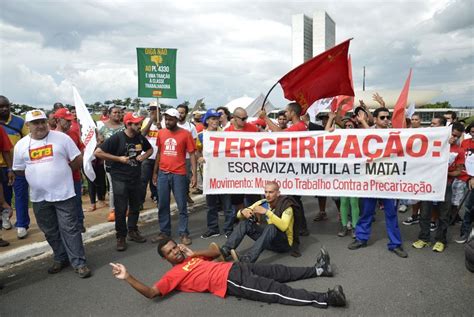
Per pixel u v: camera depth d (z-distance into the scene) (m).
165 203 5.50
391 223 4.89
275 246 4.84
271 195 4.74
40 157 4.20
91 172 6.29
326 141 5.21
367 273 4.26
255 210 4.63
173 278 3.78
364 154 5.07
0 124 5.70
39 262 4.86
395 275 4.19
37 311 3.59
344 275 4.21
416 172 4.89
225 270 3.75
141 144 5.38
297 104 5.61
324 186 5.27
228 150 5.50
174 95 8.05
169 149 5.38
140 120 5.26
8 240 5.51
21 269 4.64
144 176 7.31
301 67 5.29
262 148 5.42
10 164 5.31
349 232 5.89
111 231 6.20
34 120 4.12
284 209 4.65
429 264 4.50
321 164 5.24
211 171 5.55
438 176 4.81
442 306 3.47
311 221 6.71
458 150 5.12
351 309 3.46
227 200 5.73
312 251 5.06
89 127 6.39
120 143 5.20
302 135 5.29
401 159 4.93
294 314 3.39
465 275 4.16
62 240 4.46
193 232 6.14
